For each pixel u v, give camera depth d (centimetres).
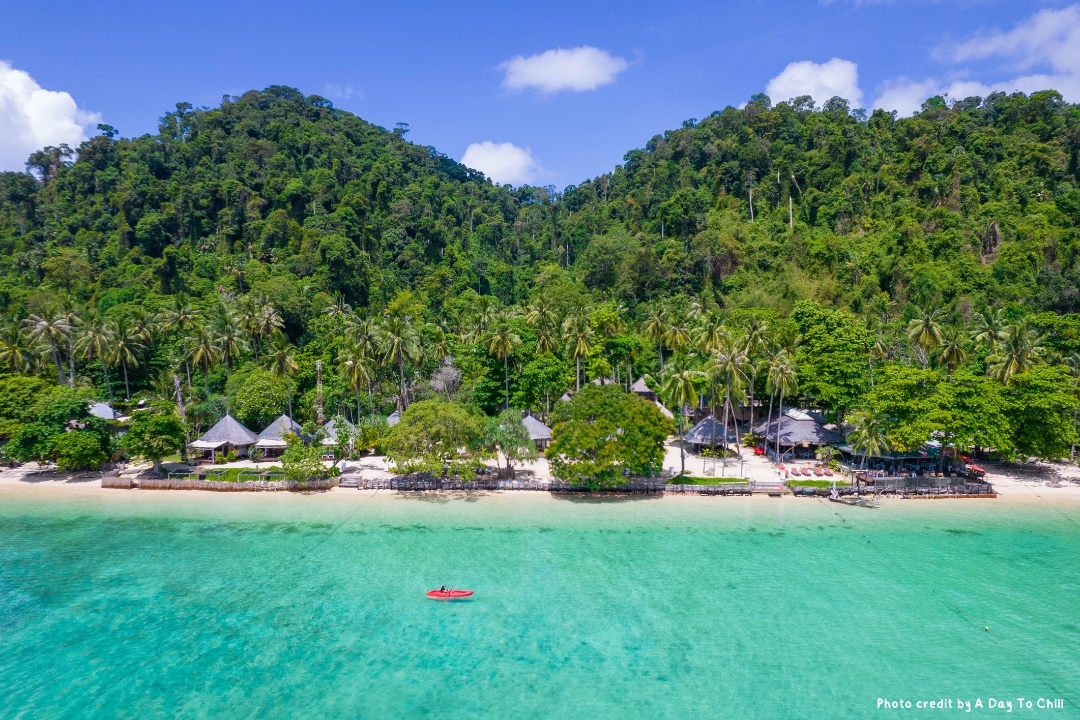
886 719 3266
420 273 17638
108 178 16950
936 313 9800
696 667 3697
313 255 15188
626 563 5047
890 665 3734
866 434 6644
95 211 15962
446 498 6525
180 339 10194
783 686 3538
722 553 5234
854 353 8144
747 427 9356
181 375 9969
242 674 3612
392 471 6744
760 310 11400
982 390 6919
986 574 4884
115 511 6134
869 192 15750
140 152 17812
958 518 6034
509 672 3644
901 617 4262
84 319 9812
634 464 6253
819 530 5728
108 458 7144
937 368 9256
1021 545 5422
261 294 11738
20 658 3750
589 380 9756
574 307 13000
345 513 6103
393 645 3906
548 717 3272
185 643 3916
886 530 5731
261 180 17625
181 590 4575
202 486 6756
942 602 4462
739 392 7456
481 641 3953
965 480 6762
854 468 7219
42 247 14988
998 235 13338
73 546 5319
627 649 3875
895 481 6569
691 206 16338
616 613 4294
